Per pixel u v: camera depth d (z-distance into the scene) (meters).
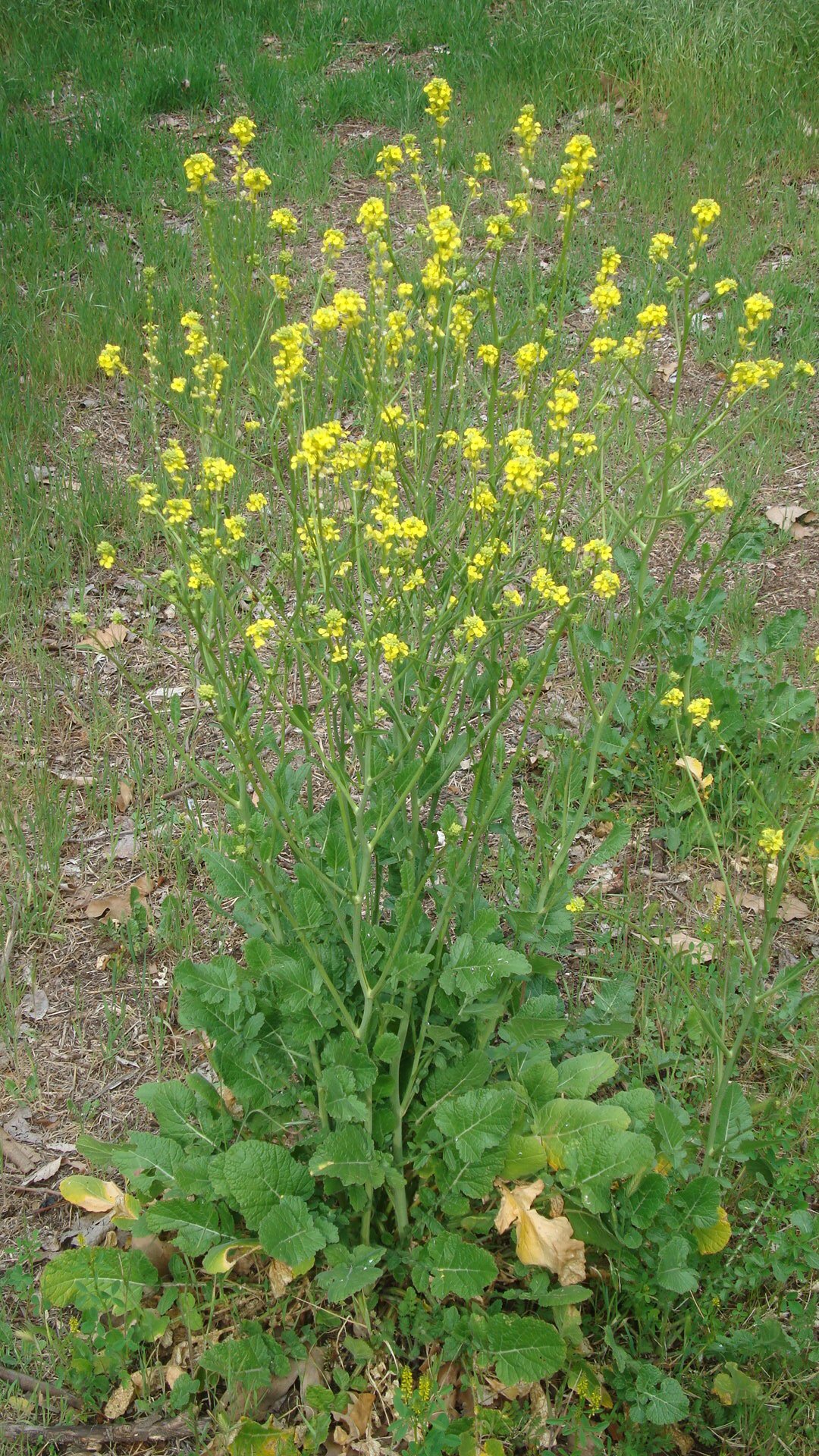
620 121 8.33
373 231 2.70
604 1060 2.55
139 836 3.53
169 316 5.95
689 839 3.45
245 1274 2.42
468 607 2.30
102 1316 2.38
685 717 3.54
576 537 3.03
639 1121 2.42
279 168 7.62
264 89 8.58
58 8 9.70
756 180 7.48
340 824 2.55
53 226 7.02
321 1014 2.23
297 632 2.28
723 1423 2.24
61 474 4.98
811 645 4.18
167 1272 2.41
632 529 3.32
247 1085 2.39
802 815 2.53
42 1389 2.26
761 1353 2.25
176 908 3.22
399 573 2.37
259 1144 2.27
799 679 4.02
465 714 2.62
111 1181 2.67
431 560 2.56
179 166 7.67
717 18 8.66
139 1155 2.42
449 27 9.39
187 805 3.63
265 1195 2.23
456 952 2.27
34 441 5.21
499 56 8.78
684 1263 2.25
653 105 8.38
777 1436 2.18
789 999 2.73
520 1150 2.33
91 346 5.75
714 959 2.94
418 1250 2.30
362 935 2.29
